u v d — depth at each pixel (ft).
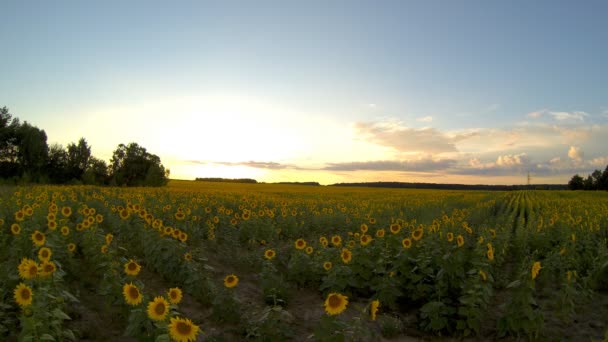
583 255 40.70
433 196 156.56
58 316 17.81
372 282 31.12
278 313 22.86
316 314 28.86
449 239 32.12
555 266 35.68
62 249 30.94
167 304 16.22
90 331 22.41
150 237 33.71
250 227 51.37
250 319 24.68
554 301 29.30
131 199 74.59
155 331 18.28
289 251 42.42
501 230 51.60
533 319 23.58
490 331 26.37
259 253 40.45
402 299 31.30
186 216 52.19
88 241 33.01
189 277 28.63
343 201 109.91
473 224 71.31
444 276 29.32
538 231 50.72
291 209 72.33
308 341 24.32
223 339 23.18
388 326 26.18
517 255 47.11
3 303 21.34
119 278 24.76
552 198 171.63
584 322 27.78
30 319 16.56
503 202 143.54
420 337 26.20
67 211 38.34
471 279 26.96
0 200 53.01
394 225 35.68
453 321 26.71
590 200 147.23
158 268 31.99
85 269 31.78
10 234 37.76
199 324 25.49
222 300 25.93
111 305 25.25
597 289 34.83
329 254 33.50
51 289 19.92
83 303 25.94
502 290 34.47
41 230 35.35
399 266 31.04
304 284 34.12
